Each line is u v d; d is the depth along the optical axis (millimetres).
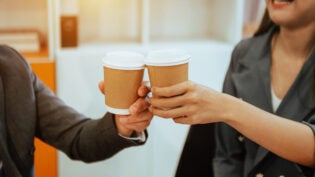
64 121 1338
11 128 1250
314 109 1185
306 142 1074
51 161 2408
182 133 2498
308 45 1238
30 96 1284
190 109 989
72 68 2326
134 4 2732
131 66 952
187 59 936
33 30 2635
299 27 1213
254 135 1065
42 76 2316
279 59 1301
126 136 1215
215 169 1417
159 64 909
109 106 1025
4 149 1199
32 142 1294
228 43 2688
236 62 1407
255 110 1062
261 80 1293
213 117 1024
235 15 2598
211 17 2885
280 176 1229
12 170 1219
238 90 1322
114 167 2475
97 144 1257
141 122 1095
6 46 1331
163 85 939
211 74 2541
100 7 2695
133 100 1004
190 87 966
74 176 2449
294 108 1210
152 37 2844
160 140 2486
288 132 1066
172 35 2875
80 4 2662
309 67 1194
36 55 2426
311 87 1187
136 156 2480
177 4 2830
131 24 2762
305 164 1116
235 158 1396
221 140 1424
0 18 2576
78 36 2576
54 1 2285
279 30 1342
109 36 2754
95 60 2344
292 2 1167
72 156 1338
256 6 2779
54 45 2346
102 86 1109
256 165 1256
